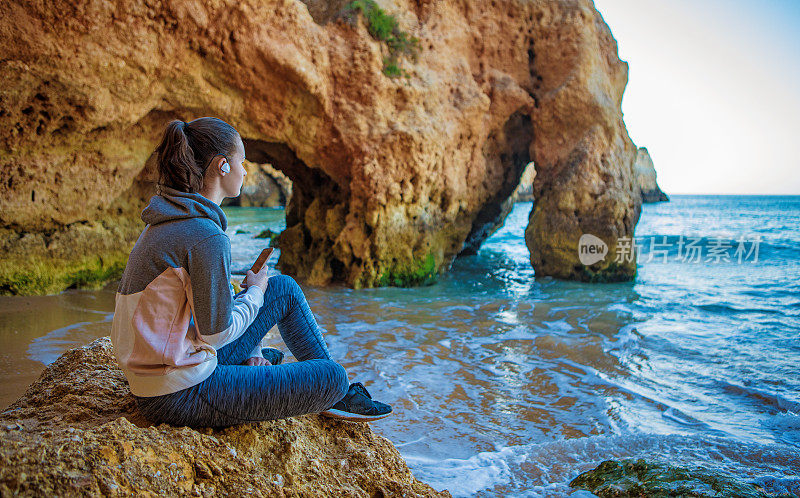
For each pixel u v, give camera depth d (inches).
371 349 240.8
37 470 59.0
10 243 285.7
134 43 269.9
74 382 95.0
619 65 480.4
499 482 130.0
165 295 68.9
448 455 145.8
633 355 244.8
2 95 247.0
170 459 70.1
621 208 427.8
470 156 429.4
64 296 298.8
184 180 72.6
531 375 214.2
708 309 344.2
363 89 358.6
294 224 468.1
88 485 60.7
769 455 145.2
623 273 439.5
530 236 452.8
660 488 115.2
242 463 76.5
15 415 86.9
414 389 194.2
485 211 527.5
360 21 365.7
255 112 332.8
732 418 176.6
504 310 330.3
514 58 439.8
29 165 276.5
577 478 131.2
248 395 76.4
